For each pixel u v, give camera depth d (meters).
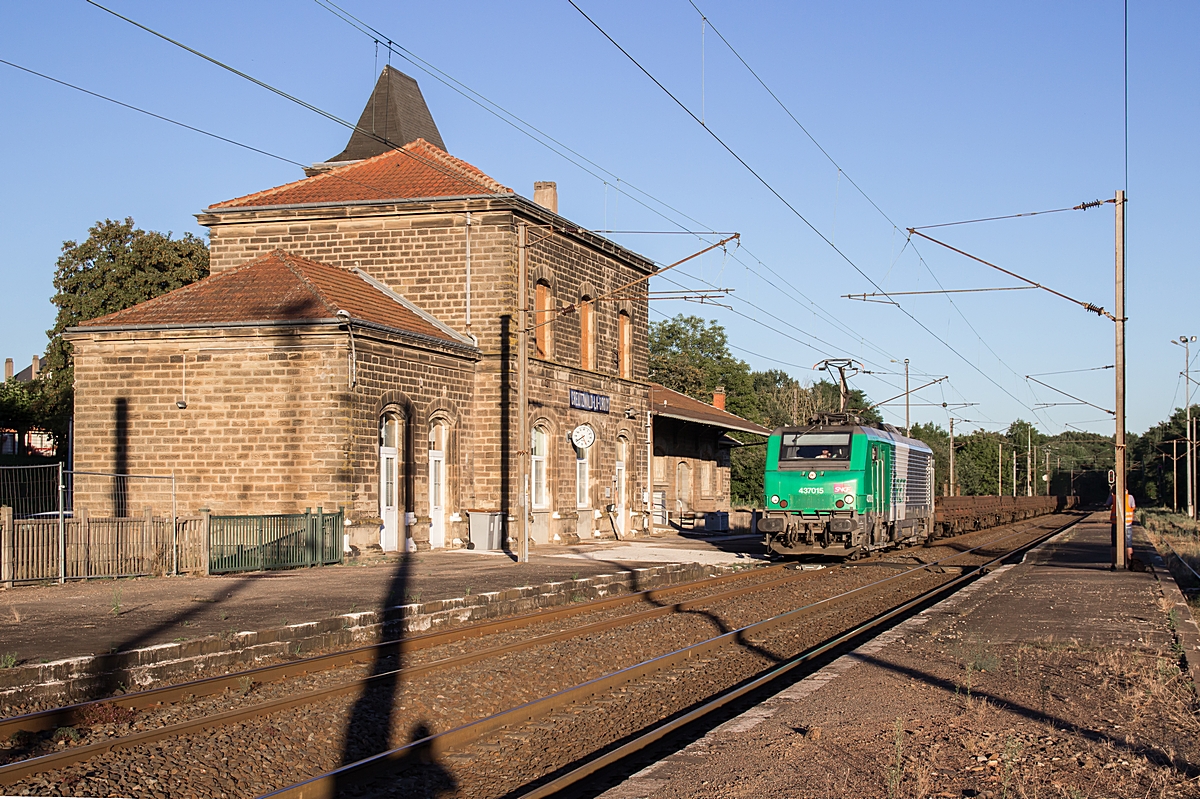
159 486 26.30
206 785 8.03
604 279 36.44
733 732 9.07
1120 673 11.85
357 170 33.75
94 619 14.62
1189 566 29.42
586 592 20.61
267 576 21.03
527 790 8.12
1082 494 146.88
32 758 8.20
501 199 30.08
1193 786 7.48
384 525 26.88
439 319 30.70
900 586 23.95
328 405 25.17
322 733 9.41
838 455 29.30
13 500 25.73
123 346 26.56
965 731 9.14
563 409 33.03
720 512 42.09
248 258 32.12
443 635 14.69
